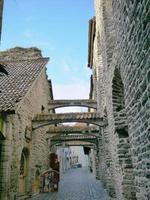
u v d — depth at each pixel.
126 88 6.09
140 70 4.63
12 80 12.98
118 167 8.46
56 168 19.27
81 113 13.92
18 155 10.62
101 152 16.89
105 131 13.02
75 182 21.50
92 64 20.20
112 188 11.13
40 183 15.03
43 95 16.73
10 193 9.52
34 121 13.33
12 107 9.49
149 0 3.81
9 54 20.72
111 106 9.27
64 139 21.25
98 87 15.71
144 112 4.60
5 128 9.59
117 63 7.32
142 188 5.12
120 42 6.44
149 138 4.41
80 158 77.75
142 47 4.38
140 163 5.18
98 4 12.84
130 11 5.00
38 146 14.66
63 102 18.61
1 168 9.29
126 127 8.55
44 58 17.17
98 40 14.44
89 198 12.09
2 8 4.64
